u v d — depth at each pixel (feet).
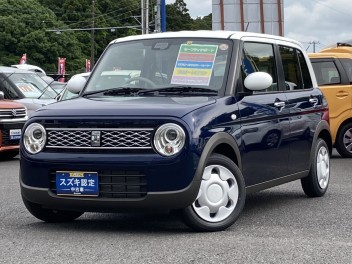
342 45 47.60
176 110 18.40
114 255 16.61
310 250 17.03
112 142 18.38
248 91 21.45
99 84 22.24
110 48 23.62
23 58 164.55
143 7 152.35
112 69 22.61
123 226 20.66
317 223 20.84
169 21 241.14
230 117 19.88
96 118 18.51
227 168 19.56
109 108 18.80
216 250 16.99
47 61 247.91
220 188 19.39
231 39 21.95
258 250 16.99
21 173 19.83
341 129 41.98
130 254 16.69
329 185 30.01
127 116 18.28
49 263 15.94
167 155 17.99
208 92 20.65
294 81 25.34
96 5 263.49
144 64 22.13
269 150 22.12
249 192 20.99
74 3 265.95
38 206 20.51
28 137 19.53
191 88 20.83
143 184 18.13
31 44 243.40
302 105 24.90
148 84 21.44
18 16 248.32
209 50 21.63
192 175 18.15
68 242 18.25
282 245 17.57
